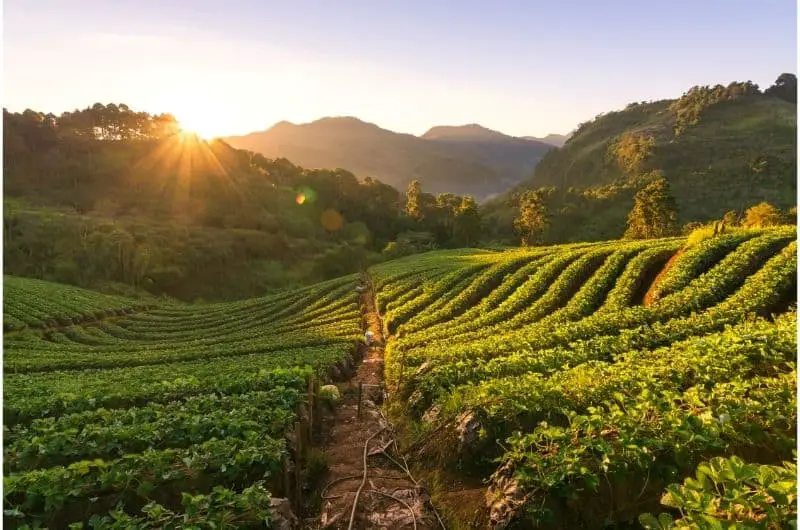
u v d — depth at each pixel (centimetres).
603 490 743
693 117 18788
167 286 8138
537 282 3462
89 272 7531
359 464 1266
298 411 1433
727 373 1073
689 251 2947
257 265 9456
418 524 933
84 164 12538
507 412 1078
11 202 9812
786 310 1944
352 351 2948
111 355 3516
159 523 801
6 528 837
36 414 1647
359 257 9794
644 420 827
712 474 595
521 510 753
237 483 969
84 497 894
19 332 4619
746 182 12331
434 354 2059
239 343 3722
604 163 18625
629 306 2694
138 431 1177
